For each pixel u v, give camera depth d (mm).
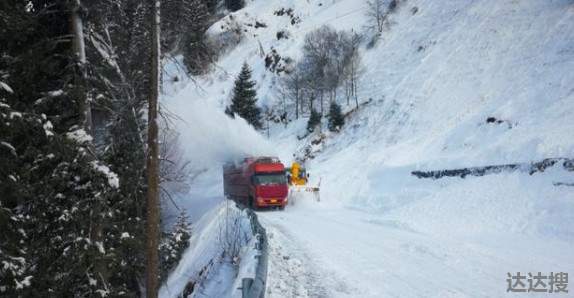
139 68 14023
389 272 11250
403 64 59375
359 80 61406
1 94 10508
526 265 12180
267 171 29734
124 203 13797
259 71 79812
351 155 45500
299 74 68312
